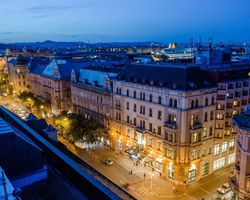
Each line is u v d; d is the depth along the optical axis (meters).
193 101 70.69
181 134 70.25
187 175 72.19
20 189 18.58
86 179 18.38
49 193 18.83
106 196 16.39
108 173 77.25
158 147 78.00
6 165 20.38
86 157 88.06
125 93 88.12
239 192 50.56
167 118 73.75
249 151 48.12
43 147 24.41
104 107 99.19
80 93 113.44
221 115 77.31
